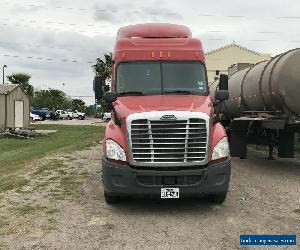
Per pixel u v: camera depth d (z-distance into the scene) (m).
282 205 8.48
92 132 34.59
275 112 12.53
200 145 7.70
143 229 6.98
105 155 7.92
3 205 8.60
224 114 17.17
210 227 7.06
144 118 7.64
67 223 7.32
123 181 7.69
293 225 7.12
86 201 8.93
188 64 9.36
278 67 11.96
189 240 6.40
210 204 8.63
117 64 9.38
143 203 8.75
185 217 7.70
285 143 13.20
